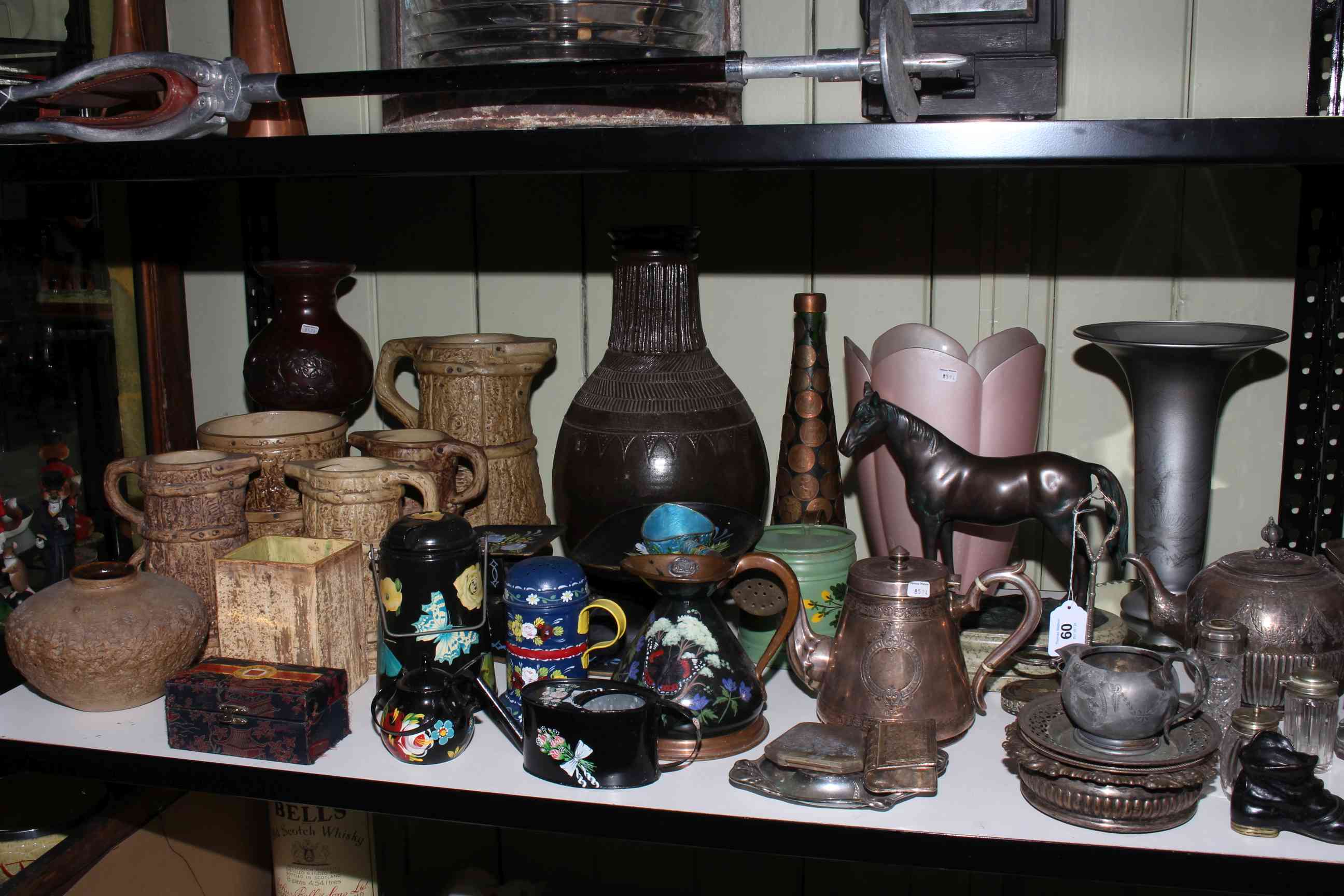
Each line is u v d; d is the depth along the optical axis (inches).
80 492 47.6
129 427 50.2
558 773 33.5
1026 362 39.4
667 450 39.5
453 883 52.0
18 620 37.4
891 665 34.3
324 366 45.8
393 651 37.4
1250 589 35.2
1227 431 45.5
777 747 33.3
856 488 48.7
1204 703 33.5
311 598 37.3
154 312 50.5
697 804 32.4
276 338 46.0
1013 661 38.7
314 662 37.9
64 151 35.4
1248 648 34.8
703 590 35.9
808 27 45.6
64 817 41.9
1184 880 30.0
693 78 32.3
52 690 37.5
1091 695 31.0
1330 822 30.0
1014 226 45.1
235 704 35.2
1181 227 44.2
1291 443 43.9
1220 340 40.5
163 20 49.8
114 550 49.5
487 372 44.4
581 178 48.4
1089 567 38.5
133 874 40.5
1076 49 43.9
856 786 32.1
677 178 47.6
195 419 53.7
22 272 44.1
